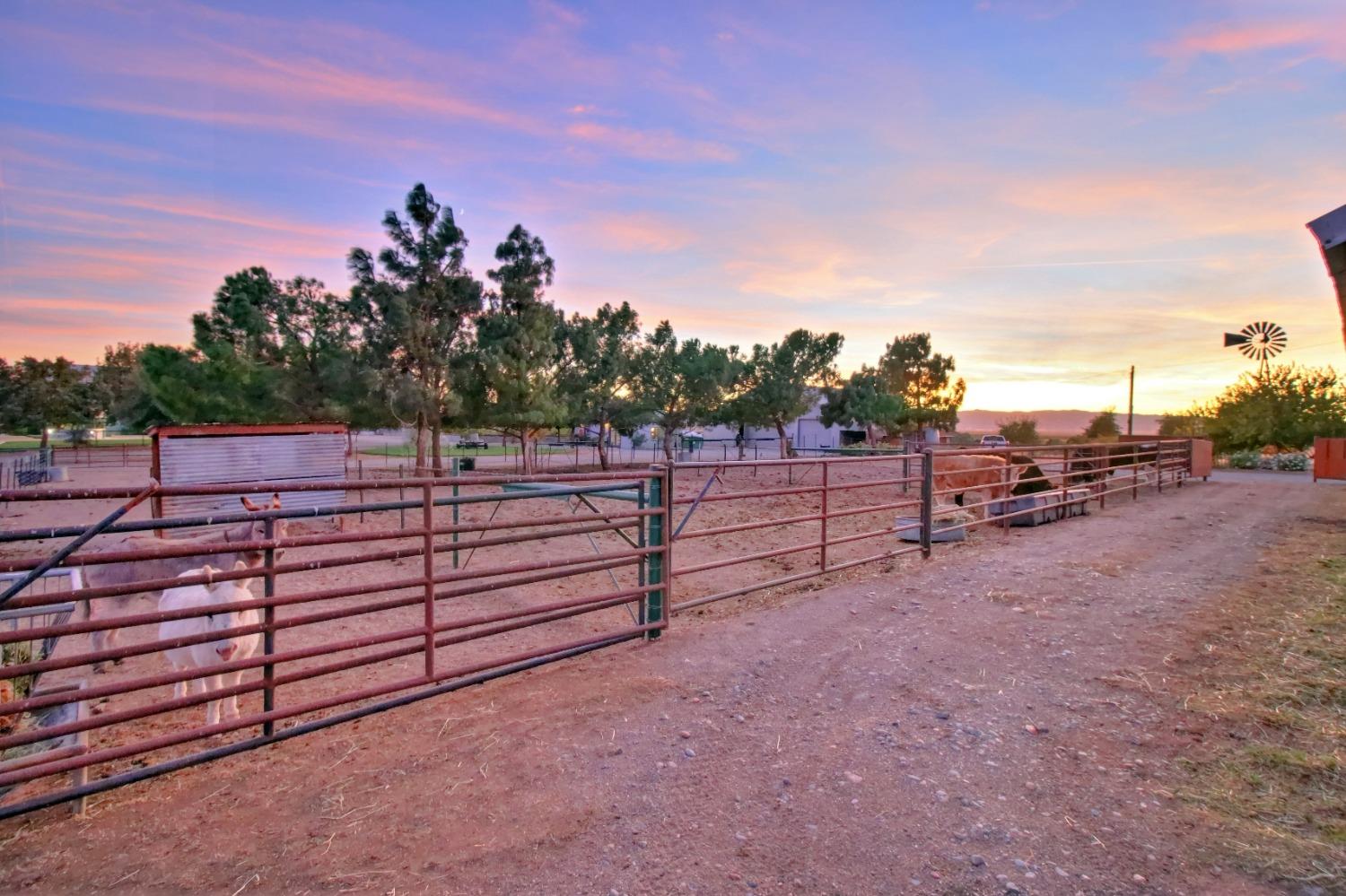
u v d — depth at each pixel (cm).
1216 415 3691
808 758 359
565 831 293
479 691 451
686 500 578
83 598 299
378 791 326
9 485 2470
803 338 3734
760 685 459
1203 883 259
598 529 513
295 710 368
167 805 317
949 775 341
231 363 2166
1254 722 396
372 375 2125
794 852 280
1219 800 316
